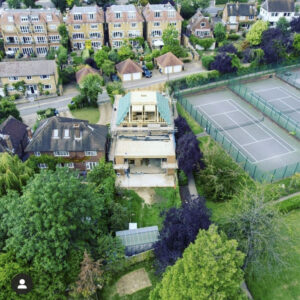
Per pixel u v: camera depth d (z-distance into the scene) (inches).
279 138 2918.3
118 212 1943.9
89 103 3309.5
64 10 5393.7
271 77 4020.7
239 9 5000.0
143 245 1834.4
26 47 4269.2
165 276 1433.3
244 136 2942.9
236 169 2247.8
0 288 1432.1
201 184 2365.9
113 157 2479.1
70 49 4485.7
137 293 1669.5
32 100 3351.4
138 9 4840.1
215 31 4626.0
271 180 2353.6
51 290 1488.7
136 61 4141.2
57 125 2413.9
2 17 4109.3
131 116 2736.2
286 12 4985.2
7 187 1909.4
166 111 2842.0
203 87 3720.5
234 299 1323.8
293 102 3472.0
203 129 3029.0
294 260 1798.7
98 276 1539.1
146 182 2391.7
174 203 2209.6
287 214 2074.3
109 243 1673.2
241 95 3587.6
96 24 4338.1
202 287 1264.8
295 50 4234.7
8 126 2625.5
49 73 3415.4
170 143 2559.1
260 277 1713.8
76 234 1622.8
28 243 1464.1
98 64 3870.6
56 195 1485.0
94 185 2014.0
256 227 1646.2
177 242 1583.4
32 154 2400.3
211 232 1402.6
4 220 1601.9
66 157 2417.6
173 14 4493.1
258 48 4178.2
